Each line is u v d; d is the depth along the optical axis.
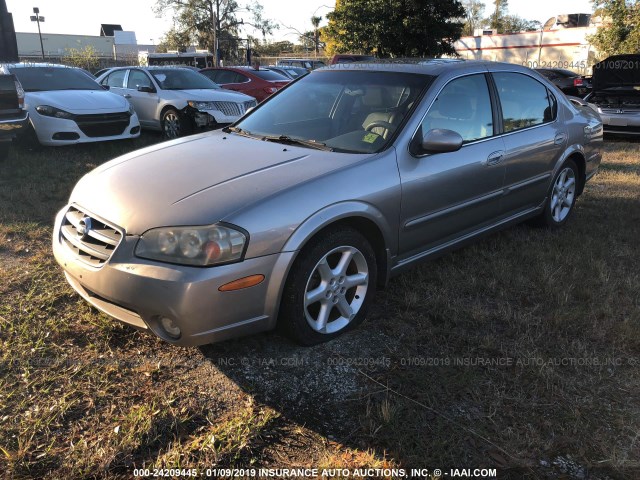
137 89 10.05
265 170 2.94
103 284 2.59
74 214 2.98
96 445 2.24
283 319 2.80
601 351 3.03
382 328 3.22
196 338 2.51
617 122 10.96
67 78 8.99
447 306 3.43
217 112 9.32
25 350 2.85
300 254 2.76
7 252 4.12
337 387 2.68
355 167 3.02
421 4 21.89
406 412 2.50
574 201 5.22
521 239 4.64
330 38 25.16
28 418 2.37
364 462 2.20
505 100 4.15
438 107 3.55
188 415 2.44
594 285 3.79
